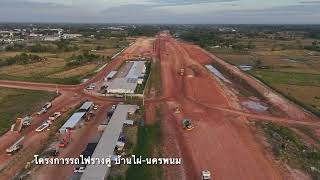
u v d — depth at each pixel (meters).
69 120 80.12
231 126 81.62
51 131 75.88
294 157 65.44
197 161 63.38
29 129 77.19
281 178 57.41
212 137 74.50
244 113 92.06
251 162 62.97
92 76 135.12
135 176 57.03
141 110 90.75
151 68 152.62
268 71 151.50
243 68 161.25
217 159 64.19
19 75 134.00
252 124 83.56
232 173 58.91
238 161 63.41
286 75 141.50
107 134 68.31
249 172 59.31
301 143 72.12
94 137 72.44
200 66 163.50
